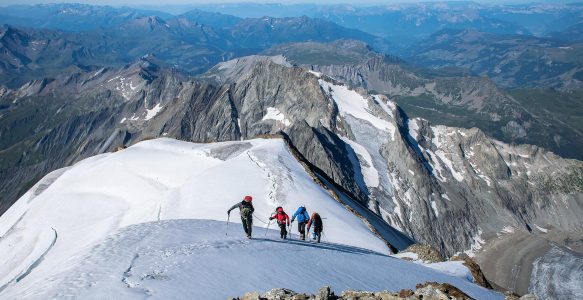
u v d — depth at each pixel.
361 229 63.09
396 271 24.80
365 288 18.89
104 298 12.69
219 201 66.69
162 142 118.44
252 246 21.42
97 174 103.38
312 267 19.89
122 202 90.75
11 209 113.69
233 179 74.62
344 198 110.38
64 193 99.56
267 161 84.50
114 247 18.97
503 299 27.47
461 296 18.64
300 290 16.31
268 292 13.67
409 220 180.25
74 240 76.94
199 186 73.00
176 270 15.82
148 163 102.12
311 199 69.44
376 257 28.22
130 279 14.45
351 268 21.94
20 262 75.69
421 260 43.12
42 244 77.62
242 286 15.43
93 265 16.00
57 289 13.37
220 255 18.58
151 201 80.44
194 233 23.88
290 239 26.69
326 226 57.66
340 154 198.75
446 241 178.38
